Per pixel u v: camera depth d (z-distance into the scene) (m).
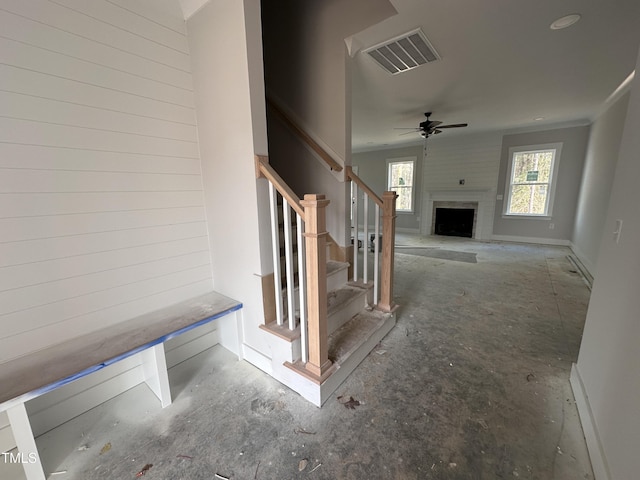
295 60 2.58
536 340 2.34
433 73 3.11
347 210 2.58
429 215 7.68
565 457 1.32
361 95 3.82
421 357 2.12
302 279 1.64
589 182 4.87
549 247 5.94
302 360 1.75
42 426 1.50
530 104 4.28
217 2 1.66
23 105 1.35
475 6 1.99
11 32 1.29
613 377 1.22
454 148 6.98
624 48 2.59
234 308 1.98
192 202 2.06
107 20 1.57
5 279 1.37
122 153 1.70
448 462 1.30
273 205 1.73
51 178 1.46
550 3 1.96
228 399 1.72
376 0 2.10
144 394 1.78
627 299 1.18
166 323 1.76
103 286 1.69
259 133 1.69
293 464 1.31
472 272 4.27
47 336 1.51
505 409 1.61
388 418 1.56
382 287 2.44
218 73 1.76
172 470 1.29
